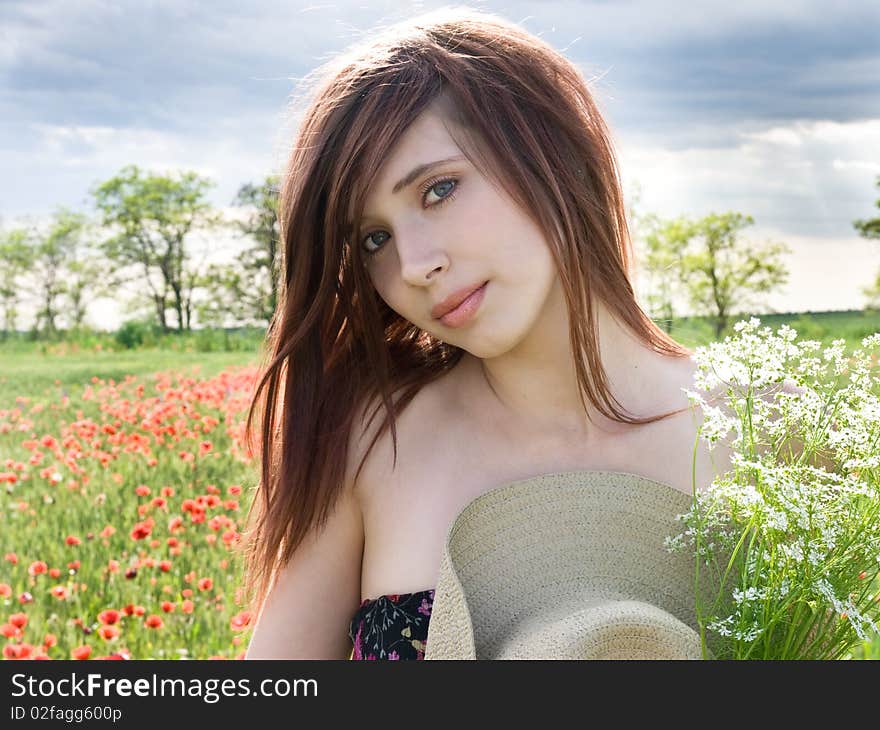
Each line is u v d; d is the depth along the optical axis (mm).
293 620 2133
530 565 1885
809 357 1831
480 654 1833
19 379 15828
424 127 1851
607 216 2053
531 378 2057
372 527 2092
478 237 1840
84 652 4348
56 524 6906
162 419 9180
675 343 2209
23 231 27812
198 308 27156
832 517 1694
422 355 2234
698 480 2061
